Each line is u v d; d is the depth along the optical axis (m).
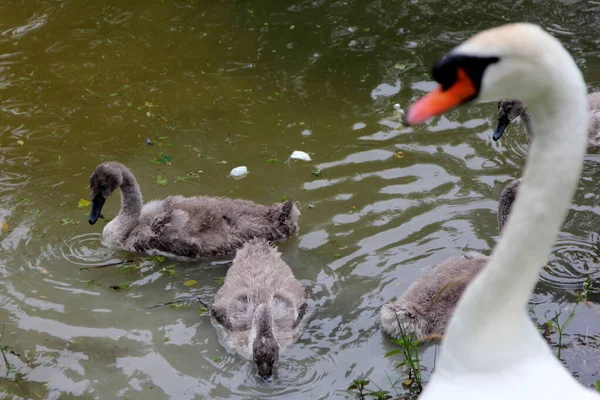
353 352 3.66
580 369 3.50
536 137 2.36
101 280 3.94
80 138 4.54
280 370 3.61
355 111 4.69
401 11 5.42
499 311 2.55
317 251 4.01
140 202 4.14
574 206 4.14
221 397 3.53
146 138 4.55
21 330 3.73
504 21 5.31
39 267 3.97
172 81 4.92
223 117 4.68
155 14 5.45
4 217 4.15
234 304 3.78
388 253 3.98
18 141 4.52
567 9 5.37
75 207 4.22
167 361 3.65
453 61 2.27
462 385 2.62
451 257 3.87
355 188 4.25
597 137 4.49
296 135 4.55
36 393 3.53
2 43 5.20
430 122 4.61
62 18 5.42
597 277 3.83
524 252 2.44
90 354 3.66
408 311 3.66
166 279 3.97
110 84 4.90
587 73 4.89
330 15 5.41
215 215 4.09
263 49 5.16
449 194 4.21
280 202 4.21
